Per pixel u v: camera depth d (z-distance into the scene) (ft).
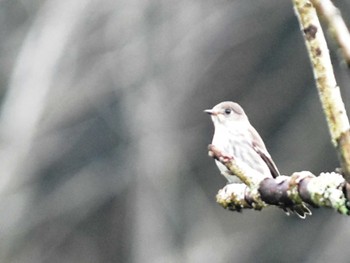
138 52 61.46
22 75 60.59
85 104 61.93
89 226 66.33
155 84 61.67
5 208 59.57
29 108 59.77
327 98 9.05
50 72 60.75
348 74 8.56
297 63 64.75
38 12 62.64
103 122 62.75
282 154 66.23
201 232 63.16
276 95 65.36
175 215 63.31
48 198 63.21
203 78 62.69
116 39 61.36
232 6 62.44
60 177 63.62
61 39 61.36
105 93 61.82
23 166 60.03
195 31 61.87
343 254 64.08
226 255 63.36
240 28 62.69
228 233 64.54
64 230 65.21
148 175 62.49
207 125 62.90
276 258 65.10
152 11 61.62
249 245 64.13
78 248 66.39
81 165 64.08
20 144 59.31
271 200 10.53
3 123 59.57
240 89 64.34
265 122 65.92
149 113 61.72
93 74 61.46
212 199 64.18
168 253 62.75
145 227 63.26
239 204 11.34
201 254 62.64
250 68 64.08
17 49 62.64
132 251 64.54
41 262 63.52
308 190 9.93
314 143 65.82
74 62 61.31
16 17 63.31
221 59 63.00
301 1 9.00
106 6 61.46
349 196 9.46
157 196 63.16
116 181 63.98
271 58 64.59
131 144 62.49
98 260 67.41
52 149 61.62
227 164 10.95
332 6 8.58
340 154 9.05
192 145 62.85
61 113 61.62
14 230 60.54
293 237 65.10
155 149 62.03
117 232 66.54
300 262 65.16
